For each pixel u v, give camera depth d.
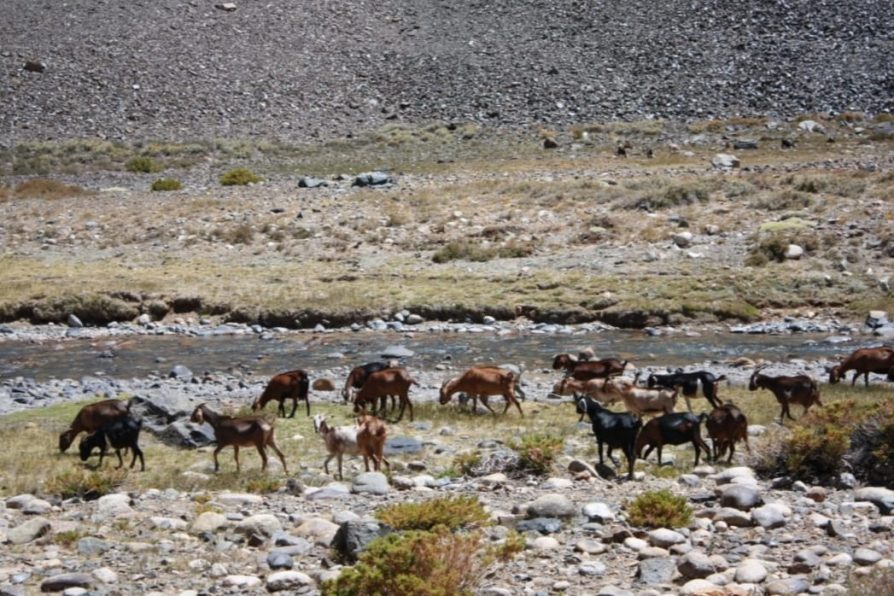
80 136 72.81
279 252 43.59
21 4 91.44
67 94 78.31
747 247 40.09
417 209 47.62
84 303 36.91
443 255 41.66
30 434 20.66
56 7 91.06
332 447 16.56
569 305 35.62
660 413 20.20
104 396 25.19
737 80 76.00
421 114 74.94
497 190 49.84
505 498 14.58
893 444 15.04
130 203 51.88
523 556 11.78
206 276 39.78
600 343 31.92
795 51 79.88
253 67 83.19
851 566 11.09
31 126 74.31
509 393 21.25
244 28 88.94
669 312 34.75
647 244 41.66
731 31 84.12
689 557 10.93
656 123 68.81
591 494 14.70
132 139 72.31
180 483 16.34
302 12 92.12
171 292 37.78
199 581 11.40
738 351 30.14
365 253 43.00
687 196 46.06
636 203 45.72
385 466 16.97
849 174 48.16
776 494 14.25
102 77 80.56
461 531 12.45
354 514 13.48
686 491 14.66
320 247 43.84
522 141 67.06
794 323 33.88
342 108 76.94
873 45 79.88
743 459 16.67
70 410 23.22
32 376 28.75
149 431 20.25
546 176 54.22
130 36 86.75
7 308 36.81
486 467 16.56
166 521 13.59
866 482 14.92
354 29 89.62
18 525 13.57
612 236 42.88
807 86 73.94
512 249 41.84
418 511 12.45
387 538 10.84
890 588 10.04
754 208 44.38
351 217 47.09
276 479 16.56
